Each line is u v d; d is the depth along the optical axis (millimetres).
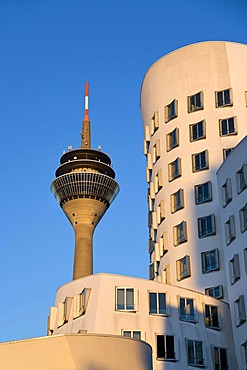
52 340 34094
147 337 48344
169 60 70312
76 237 139250
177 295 51062
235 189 53469
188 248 60469
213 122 64562
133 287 50125
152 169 69312
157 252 64000
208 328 51094
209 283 57438
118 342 35156
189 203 62281
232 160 54344
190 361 48812
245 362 49531
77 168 145875
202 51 68438
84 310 49656
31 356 33781
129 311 49125
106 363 34156
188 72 68188
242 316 49969
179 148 65375
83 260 134250
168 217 63844
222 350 50688
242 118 64062
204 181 62219
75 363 33375
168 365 47844
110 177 144125
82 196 141625
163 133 67875
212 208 60469
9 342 34406
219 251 58156
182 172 64062
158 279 63312
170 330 49250
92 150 149125
